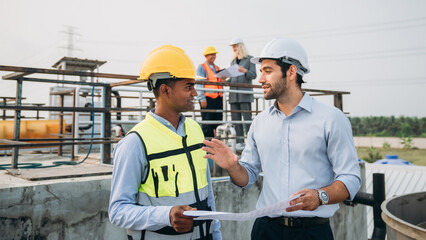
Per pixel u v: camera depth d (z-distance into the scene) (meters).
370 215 7.53
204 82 3.48
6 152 5.61
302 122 1.70
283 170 1.74
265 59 1.73
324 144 1.65
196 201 1.28
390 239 1.66
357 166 1.58
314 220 1.70
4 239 2.10
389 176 7.71
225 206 3.32
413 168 7.66
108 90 3.89
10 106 2.86
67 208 2.38
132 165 1.20
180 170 1.27
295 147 1.70
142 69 1.37
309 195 1.35
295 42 1.73
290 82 1.72
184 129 1.41
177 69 1.28
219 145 1.52
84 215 2.46
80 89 4.79
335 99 5.20
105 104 3.88
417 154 58.53
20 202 2.17
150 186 1.23
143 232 1.22
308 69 1.76
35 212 2.23
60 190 2.35
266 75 1.73
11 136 5.51
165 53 1.31
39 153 5.93
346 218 4.58
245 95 5.53
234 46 5.45
